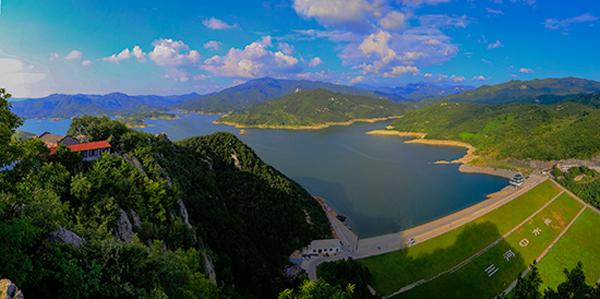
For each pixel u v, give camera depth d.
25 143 60.47
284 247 120.81
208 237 92.75
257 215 127.88
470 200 194.12
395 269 119.25
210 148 160.62
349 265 110.25
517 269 126.12
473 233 142.88
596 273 132.12
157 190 75.06
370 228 157.88
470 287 114.56
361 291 100.69
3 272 25.67
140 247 40.22
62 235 34.78
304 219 136.38
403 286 112.56
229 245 95.50
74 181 59.03
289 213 136.12
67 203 54.22
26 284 27.88
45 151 66.00
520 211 165.50
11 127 37.22
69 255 31.64
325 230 138.62
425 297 108.81
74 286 29.59
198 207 100.00
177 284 42.25
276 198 141.25
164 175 91.62
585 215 172.88
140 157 93.62
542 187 197.50
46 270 29.06
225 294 70.88
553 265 131.50
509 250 135.25
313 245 123.81
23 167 54.66
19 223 27.41
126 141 101.62
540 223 157.88
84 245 35.91
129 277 35.66
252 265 92.81
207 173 134.00
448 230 143.88
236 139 176.25
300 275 104.19
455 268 122.12
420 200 193.88
